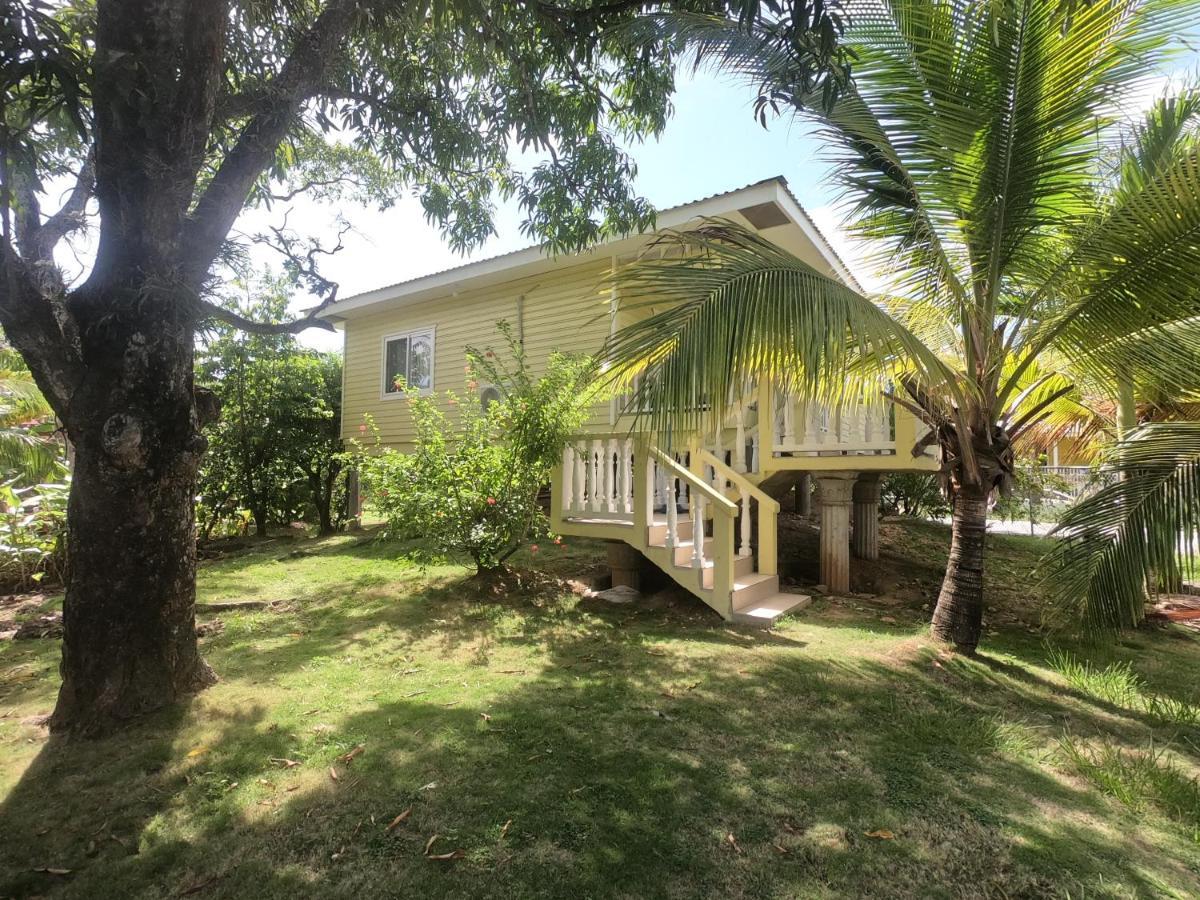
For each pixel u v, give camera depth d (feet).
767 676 12.92
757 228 25.58
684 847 7.11
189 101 9.93
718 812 7.83
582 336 30.37
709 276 11.47
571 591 20.18
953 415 14.67
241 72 14.74
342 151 19.86
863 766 9.10
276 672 12.93
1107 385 14.20
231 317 10.92
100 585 10.19
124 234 9.78
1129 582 12.76
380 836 7.27
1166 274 11.59
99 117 9.53
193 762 9.01
